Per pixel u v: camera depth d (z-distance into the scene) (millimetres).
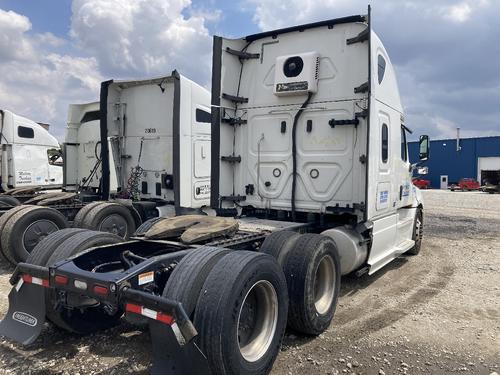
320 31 5941
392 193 6676
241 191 6523
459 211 17578
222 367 2957
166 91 8336
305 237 4430
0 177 11695
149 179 8656
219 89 6234
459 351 4086
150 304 2891
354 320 4867
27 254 6566
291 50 6148
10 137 11719
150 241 4305
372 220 5836
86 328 4152
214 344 2930
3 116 11680
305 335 4402
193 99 8023
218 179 6312
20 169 11969
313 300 4238
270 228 5211
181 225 4559
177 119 7660
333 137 5828
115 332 4328
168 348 2846
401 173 7156
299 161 6059
